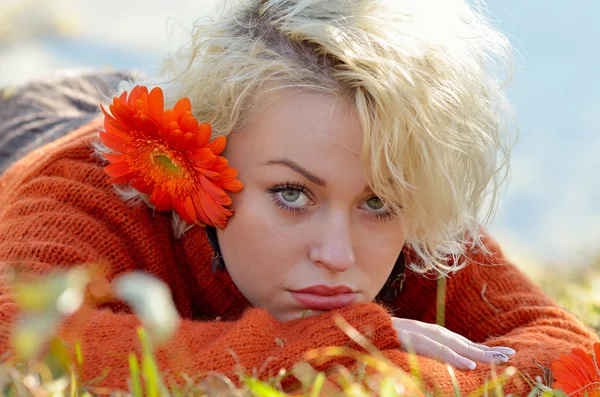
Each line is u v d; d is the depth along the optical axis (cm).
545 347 219
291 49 203
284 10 208
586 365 190
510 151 236
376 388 175
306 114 198
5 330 181
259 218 206
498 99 231
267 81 201
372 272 212
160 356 183
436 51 207
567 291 369
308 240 205
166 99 227
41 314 113
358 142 197
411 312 269
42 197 233
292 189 204
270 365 184
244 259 214
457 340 212
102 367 180
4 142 333
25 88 362
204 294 244
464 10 223
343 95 197
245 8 217
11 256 211
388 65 197
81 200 232
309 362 187
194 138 205
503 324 250
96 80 381
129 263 231
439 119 204
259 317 194
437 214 212
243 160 207
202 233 232
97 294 198
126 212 235
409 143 201
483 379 201
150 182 217
